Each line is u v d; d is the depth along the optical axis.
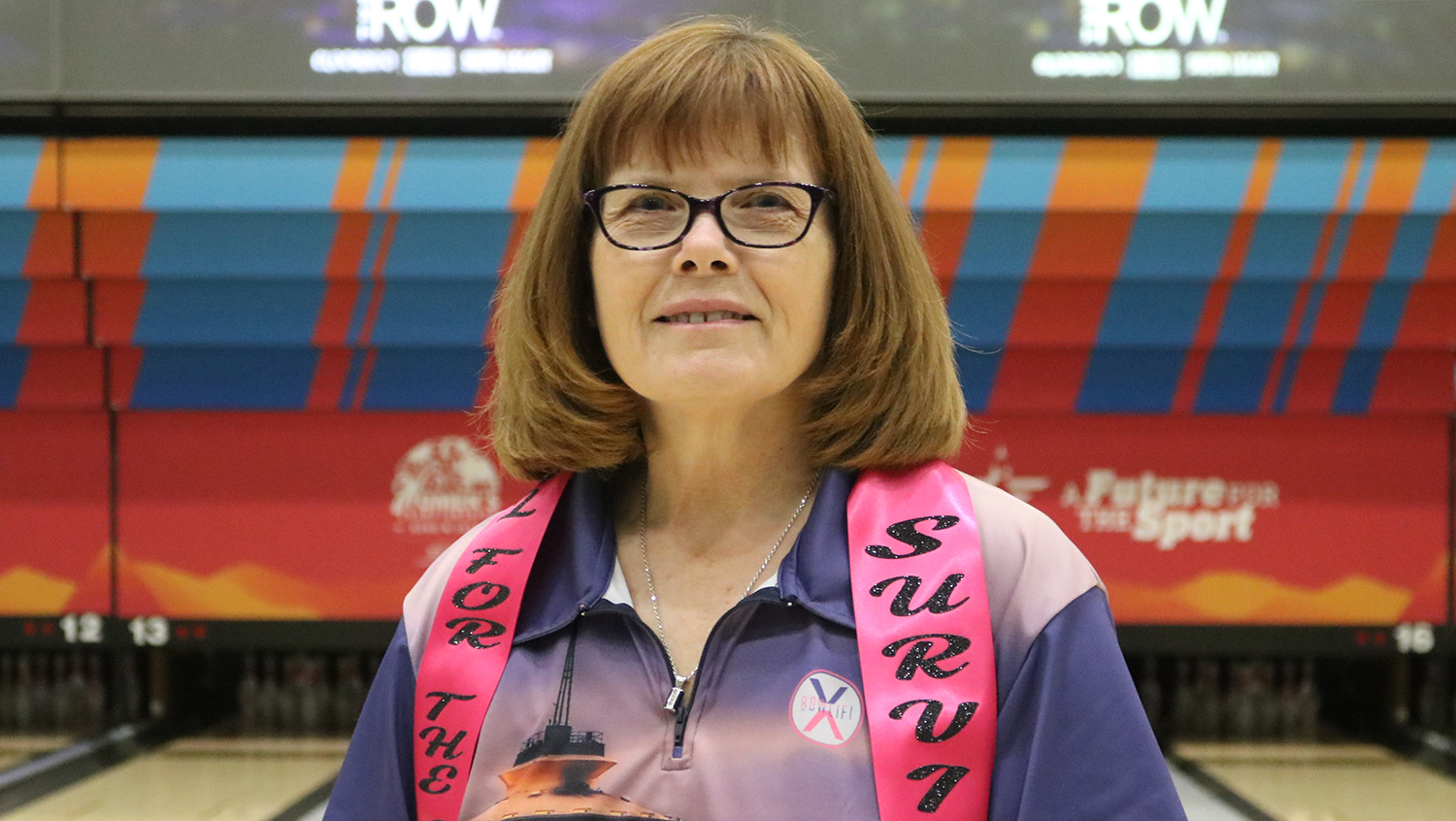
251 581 3.33
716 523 1.27
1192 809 3.11
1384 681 3.69
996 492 1.23
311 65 2.98
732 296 1.14
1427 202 3.04
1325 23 2.98
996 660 1.12
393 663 1.27
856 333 1.22
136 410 3.32
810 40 2.98
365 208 3.07
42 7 2.98
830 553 1.19
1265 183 3.05
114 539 3.34
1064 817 1.06
